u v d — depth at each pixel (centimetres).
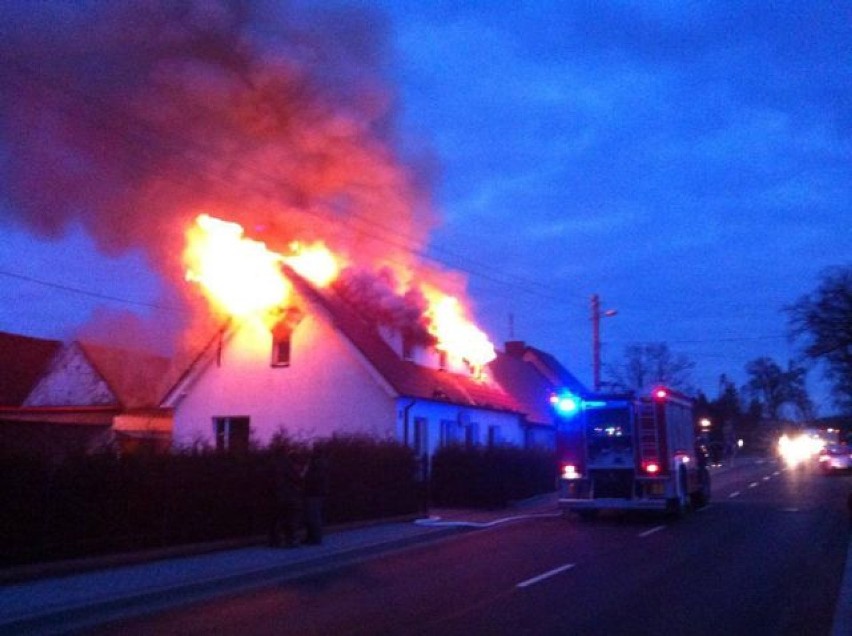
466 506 2473
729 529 1816
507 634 819
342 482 1841
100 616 952
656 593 1040
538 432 3578
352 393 2525
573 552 1446
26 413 2750
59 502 1198
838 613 927
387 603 993
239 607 995
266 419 2619
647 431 2044
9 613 925
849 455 4344
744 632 834
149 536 1349
